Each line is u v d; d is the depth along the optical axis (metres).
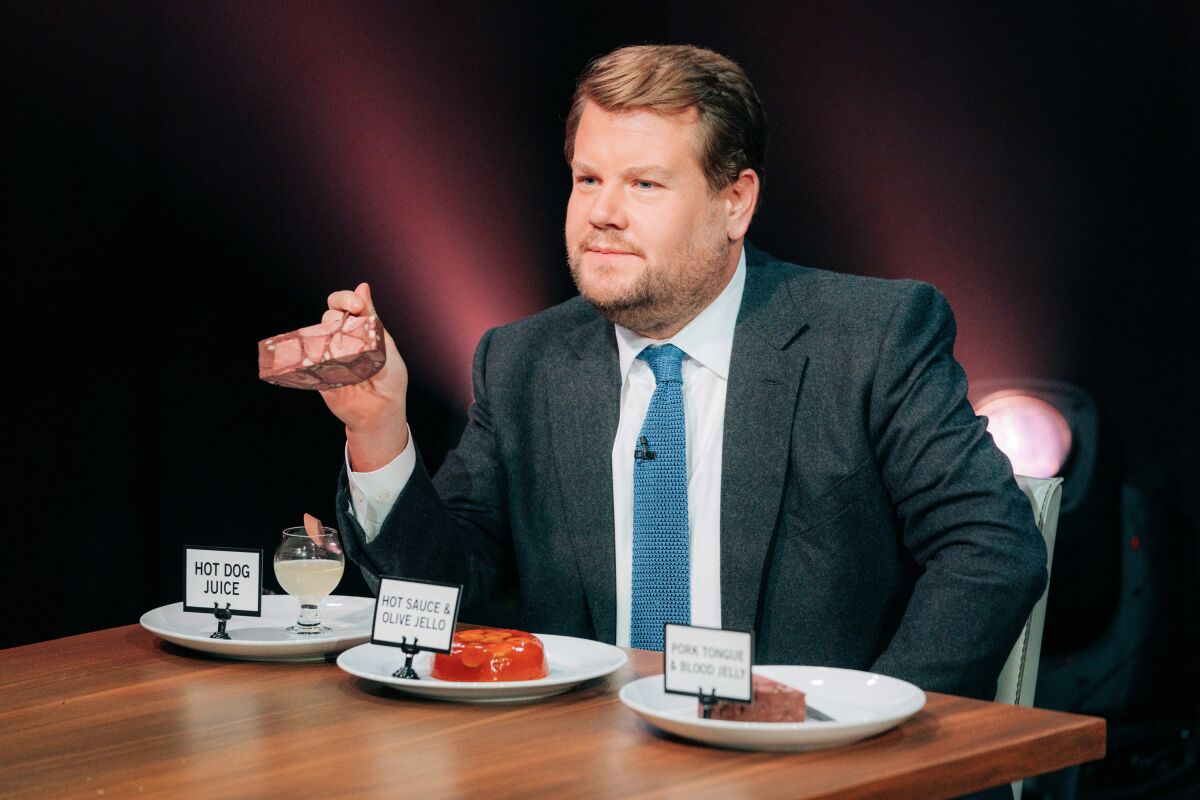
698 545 1.89
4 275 3.10
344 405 1.68
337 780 1.12
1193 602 3.35
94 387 3.25
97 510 3.26
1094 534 3.15
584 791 1.07
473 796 1.07
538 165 3.89
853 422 1.83
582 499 1.94
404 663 1.49
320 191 3.53
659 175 1.80
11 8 3.06
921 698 1.25
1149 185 3.55
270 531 3.52
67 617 3.22
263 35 3.41
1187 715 3.23
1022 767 1.20
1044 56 3.62
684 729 1.18
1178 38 3.51
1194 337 3.52
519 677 1.41
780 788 1.07
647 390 1.97
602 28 3.96
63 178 3.17
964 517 1.71
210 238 3.39
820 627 1.82
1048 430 3.20
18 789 1.12
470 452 2.06
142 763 1.18
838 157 3.85
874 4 3.77
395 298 3.66
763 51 3.91
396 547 1.77
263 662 1.59
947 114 3.72
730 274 1.93
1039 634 1.79
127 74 3.23
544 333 2.08
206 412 3.41
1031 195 3.65
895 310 1.87
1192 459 3.51
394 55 3.60
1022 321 3.68
